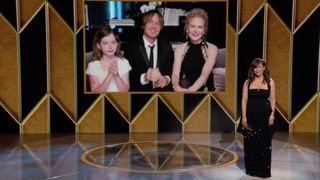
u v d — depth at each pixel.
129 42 6.84
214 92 6.98
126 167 4.89
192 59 6.90
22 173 4.64
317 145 6.07
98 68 6.89
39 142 6.34
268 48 6.99
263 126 4.46
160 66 6.90
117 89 6.94
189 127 7.13
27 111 7.02
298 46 6.97
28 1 6.81
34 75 6.97
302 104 7.09
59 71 6.97
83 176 4.52
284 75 7.03
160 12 6.78
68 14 6.86
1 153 5.61
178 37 6.84
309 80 7.04
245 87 4.54
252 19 6.93
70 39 6.91
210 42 6.87
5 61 6.91
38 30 6.88
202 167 4.88
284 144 6.14
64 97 7.03
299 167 4.87
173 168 4.84
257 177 4.47
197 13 6.80
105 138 6.65
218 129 7.15
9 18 6.83
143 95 7.03
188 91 6.96
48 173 4.64
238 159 5.26
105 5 6.77
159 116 7.08
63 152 5.66
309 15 6.91
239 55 6.99
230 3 6.88
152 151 5.72
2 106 6.99
